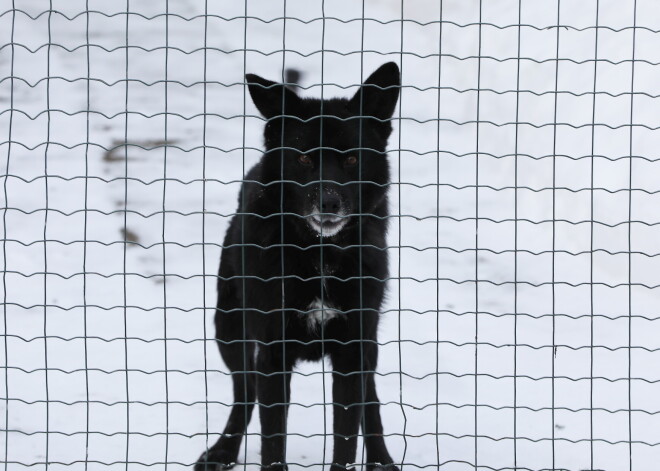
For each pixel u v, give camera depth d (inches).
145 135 398.9
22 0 519.8
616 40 327.9
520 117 360.2
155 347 258.8
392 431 210.2
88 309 282.4
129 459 189.0
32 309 280.4
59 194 351.6
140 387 231.9
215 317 219.8
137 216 339.0
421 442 203.6
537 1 390.6
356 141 187.5
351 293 186.5
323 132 185.9
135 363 247.4
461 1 462.9
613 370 245.6
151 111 422.6
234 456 202.4
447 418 216.4
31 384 229.3
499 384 237.1
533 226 336.8
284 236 187.3
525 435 206.4
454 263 316.8
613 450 196.5
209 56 474.9
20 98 429.4
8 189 353.1
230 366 214.5
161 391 230.4
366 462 197.6
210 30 501.7
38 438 196.4
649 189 290.5
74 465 183.5
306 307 187.2
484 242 330.3
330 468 186.4
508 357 253.6
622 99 308.8
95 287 296.7
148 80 452.8
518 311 285.3
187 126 407.8
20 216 335.6
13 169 369.1
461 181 372.5
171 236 328.5
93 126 406.0
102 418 210.4
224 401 225.6
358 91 190.4
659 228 287.4
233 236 210.7
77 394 224.8
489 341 264.5
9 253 313.9
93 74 455.8
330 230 179.6
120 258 314.8
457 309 286.7
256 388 189.6
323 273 178.4
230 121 416.2
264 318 186.9
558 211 327.9
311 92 423.5
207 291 297.1
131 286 298.4
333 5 527.8
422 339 265.4
